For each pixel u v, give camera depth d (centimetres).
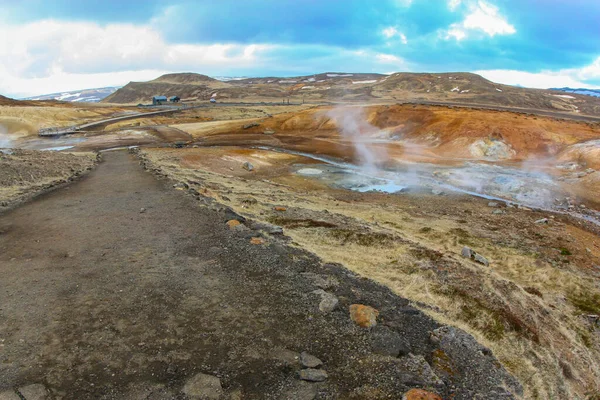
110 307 664
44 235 1024
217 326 621
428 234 1639
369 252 1175
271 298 718
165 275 793
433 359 582
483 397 516
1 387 465
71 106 11431
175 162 3147
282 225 1364
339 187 2823
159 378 497
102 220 1161
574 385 715
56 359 525
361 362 550
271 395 477
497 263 1367
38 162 2259
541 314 969
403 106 5922
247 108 10306
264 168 3450
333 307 687
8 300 676
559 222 2031
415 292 902
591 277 1330
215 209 1288
